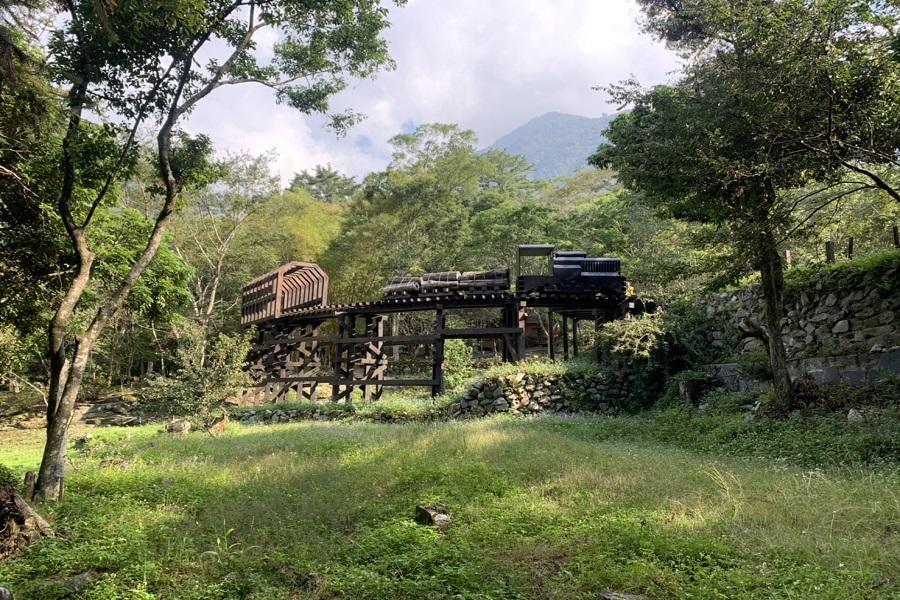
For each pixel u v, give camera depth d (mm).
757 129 10234
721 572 4488
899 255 12008
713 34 11391
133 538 5660
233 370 17312
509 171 53031
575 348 21562
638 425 13602
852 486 6922
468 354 24188
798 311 14055
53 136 9172
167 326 30344
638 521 5824
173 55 8391
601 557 4828
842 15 9109
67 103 8281
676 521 5762
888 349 11172
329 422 17891
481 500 6965
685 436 12031
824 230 12547
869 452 8594
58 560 5039
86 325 18938
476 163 37094
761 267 11664
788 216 10781
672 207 12266
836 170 10461
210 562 5137
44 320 13141
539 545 5312
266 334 27234
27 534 5676
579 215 32344
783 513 5902
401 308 20016
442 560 4996
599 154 13727
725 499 6457
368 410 18094
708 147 10586
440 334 19000
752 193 10711
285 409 20312
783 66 9445
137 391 28547
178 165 9266
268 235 34188
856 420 9828
